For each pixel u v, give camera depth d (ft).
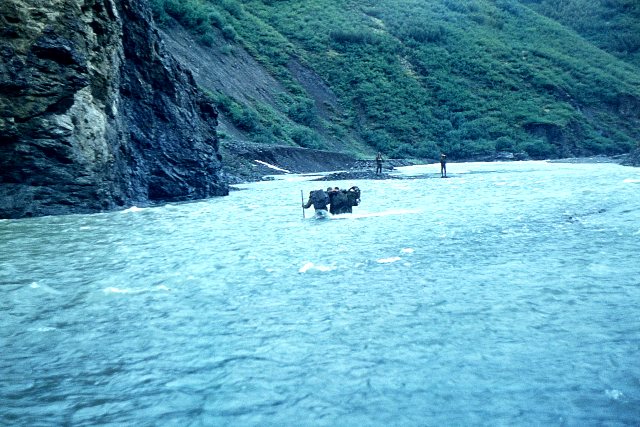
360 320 22.45
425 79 377.30
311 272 31.81
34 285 29.94
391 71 373.40
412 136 327.88
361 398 15.57
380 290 27.20
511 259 33.96
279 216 62.95
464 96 363.76
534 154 319.47
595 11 553.64
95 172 76.59
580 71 406.41
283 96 305.12
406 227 49.37
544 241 40.09
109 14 85.15
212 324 22.61
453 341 19.75
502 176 138.82
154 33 98.73
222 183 106.01
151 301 26.43
